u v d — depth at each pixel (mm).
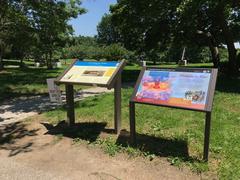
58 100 7594
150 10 16641
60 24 15445
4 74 22203
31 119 8352
